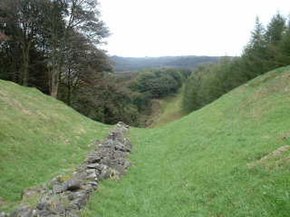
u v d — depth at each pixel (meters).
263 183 13.91
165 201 15.85
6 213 15.52
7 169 22.81
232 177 16.08
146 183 19.28
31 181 22.02
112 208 15.09
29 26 61.00
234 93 44.47
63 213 13.38
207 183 16.66
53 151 28.89
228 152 21.00
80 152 30.28
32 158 26.06
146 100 136.38
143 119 106.81
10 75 64.31
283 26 59.75
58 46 59.16
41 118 35.31
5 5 57.34
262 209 11.84
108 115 74.25
